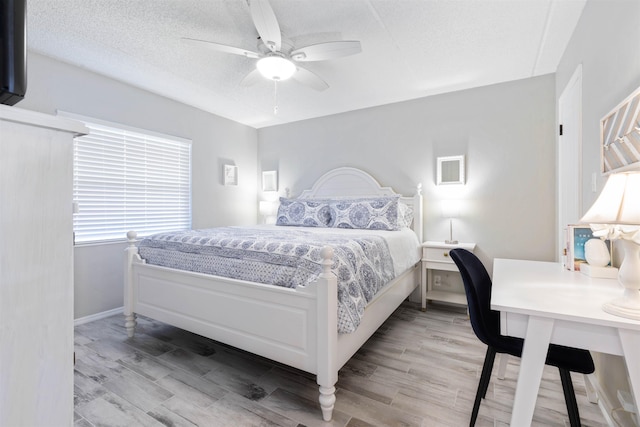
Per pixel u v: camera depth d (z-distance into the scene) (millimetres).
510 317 1108
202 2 1918
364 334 1972
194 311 2123
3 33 534
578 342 1013
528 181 2979
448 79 3008
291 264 1777
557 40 2309
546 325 1044
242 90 3311
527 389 1073
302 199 4016
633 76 1278
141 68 2814
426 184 3486
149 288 2395
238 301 1894
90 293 2904
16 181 489
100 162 2988
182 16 2059
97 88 2922
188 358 2191
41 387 523
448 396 1741
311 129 4281
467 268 1598
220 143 4191
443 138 3379
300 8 1932
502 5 1919
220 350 2320
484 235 3180
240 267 1950
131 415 1586
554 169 2863
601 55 1634
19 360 497
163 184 3541
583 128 1942
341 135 4031
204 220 3979
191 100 3613
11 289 485
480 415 1580
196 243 2227
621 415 1407
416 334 2605
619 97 1412
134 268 2492
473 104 3225
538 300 1154
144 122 3303
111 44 2418
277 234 2521
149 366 2076
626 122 1307
